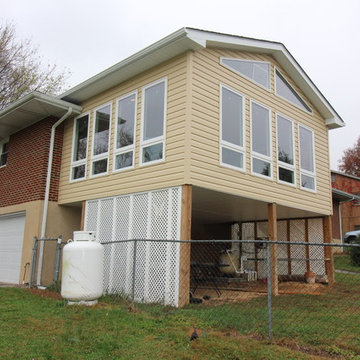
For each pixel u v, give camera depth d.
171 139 7.89
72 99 10.80
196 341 4.43
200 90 8.00
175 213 7.59
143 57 8.29
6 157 13.20
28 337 4.59
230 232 14.55
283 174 10.23
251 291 9.50
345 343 4.45
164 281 7.52
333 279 11.53
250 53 9.77
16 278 11.04
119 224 8.85
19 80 21.09
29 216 10.87
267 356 3.94
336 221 21.02
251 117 9.38
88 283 6.78
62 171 11.05
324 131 12.40
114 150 9.38
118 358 4.00
